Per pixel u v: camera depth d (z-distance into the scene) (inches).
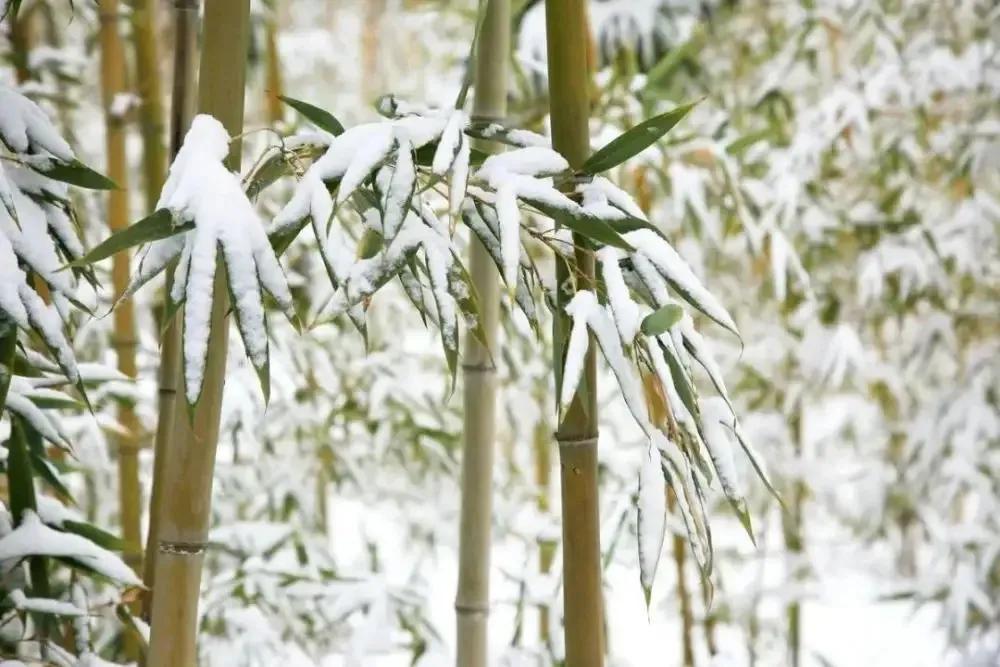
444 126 100.9
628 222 102.2
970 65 180.1
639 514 100.5
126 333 134.2
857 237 187.9
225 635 141.6
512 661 135.0
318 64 318.0
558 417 99.8
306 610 156.2
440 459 177.2
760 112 187.6
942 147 184.4
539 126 147.5
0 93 106.7
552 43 104.2
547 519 150.2
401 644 146.0
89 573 112.1
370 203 102.6
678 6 194.1
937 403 193.6
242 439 149.9
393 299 184.7
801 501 193.6
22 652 123.9
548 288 106.0
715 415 104.2
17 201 105.8
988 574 190.4
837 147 181.9
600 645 105.6
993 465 190.9
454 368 100.3
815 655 174.6
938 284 183.6
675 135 135.9
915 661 225.3
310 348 167.0
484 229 103.7
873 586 261.6
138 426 138.3
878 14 178.5
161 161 132.6
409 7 279.6
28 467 112.2
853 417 202.7
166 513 103.4
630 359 102.5
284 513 169.0
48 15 160.2
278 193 176.6
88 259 97.9
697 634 230.8
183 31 113.3
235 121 102.5
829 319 192.1
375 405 162.6
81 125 206.5
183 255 99.0
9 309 102.2
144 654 117.8
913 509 207.5
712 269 192.7
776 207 159.9
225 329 102.6
